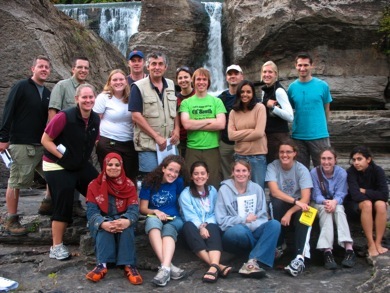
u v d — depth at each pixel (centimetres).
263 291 455
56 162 518
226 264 531
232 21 1338
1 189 906
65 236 582
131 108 546
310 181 554
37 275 498
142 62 611
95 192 503
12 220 589
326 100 637
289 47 1193
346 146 1098
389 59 1179
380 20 1120
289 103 593
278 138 603
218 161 589
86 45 1142
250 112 565
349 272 514
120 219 488
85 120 521
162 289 462
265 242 503
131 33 1516
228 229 519
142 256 546
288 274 509
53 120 512
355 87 1174
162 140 548
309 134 627
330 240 525
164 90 566
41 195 851
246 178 531
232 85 627
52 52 1006
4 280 468
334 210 539
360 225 596
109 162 498
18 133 575
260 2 1227
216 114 584
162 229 509
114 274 498
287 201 544
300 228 528
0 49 997
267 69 605
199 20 1427
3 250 562
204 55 1441
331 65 1185
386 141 1078
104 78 1134
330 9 1102
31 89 580
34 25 1009
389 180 935
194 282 480
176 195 543
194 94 620
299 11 1118
